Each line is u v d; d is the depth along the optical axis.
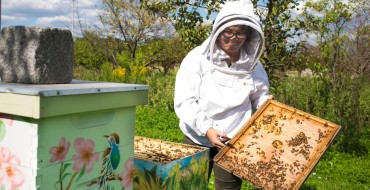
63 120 1.38
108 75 12.88
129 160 1.72
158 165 1.88
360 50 6.93
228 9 2.24
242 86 2.37
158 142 2.57
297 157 1.99
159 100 9.78
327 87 6.17
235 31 2.21
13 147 1.35
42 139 1.31
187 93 2.35
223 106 2.35
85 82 1.76
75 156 1.44
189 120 2.27
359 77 6.49
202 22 4.98
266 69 4.69
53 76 1.58
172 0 4.96
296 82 6.54
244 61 2.34
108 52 18.91
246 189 3.76
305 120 2.15
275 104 2.26
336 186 4.27
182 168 2.03
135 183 1.98
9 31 1.57
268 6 4.58
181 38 5.05
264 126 2.19
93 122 1.51
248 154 2.07
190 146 2.43
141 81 11.70
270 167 1.98
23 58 1.54
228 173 2.34
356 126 6.14
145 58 18.20
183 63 2.42
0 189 1.40
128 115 1.68
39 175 1.31
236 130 2.40
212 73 2.35
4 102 1.32
